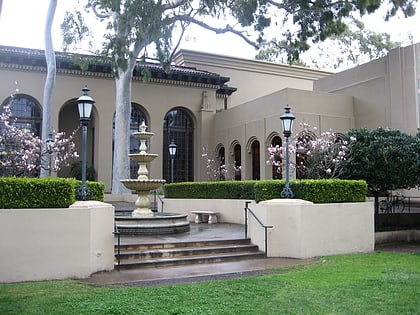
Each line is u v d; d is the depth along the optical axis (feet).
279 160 74.08
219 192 53.11
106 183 87.15
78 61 68.59
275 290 21.77
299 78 115.85
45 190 25.58
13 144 53.52
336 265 29.32
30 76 81.41
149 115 92.99
